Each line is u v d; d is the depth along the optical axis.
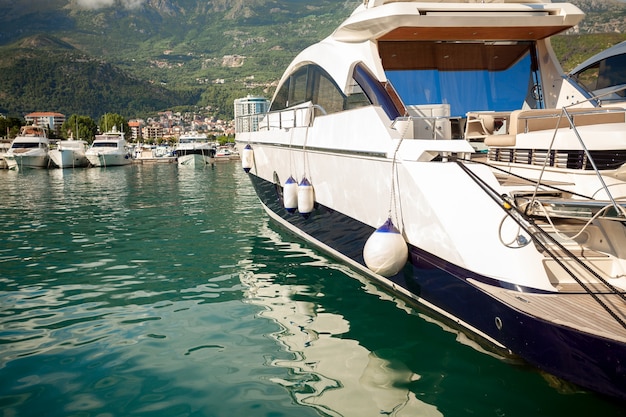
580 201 2.95
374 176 4.55
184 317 4.59
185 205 13.25
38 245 7.97
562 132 3.78
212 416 2.96
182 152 42.28
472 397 3.07
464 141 3.86
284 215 7.72
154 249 7.52
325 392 3.20
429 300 4.15
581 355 2.71
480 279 3.44
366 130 4.65
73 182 23.77
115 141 43.28
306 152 6.11
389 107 4.54
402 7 4.88
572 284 3.30
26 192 18.36
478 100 5.46
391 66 5.43
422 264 4.05
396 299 4.83
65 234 8.98
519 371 3.36
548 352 2.88
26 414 3.02
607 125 3.72
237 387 3.29
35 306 4.96
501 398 3.05
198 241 8.06
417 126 4.61
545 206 3.13
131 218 10.90
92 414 3.01
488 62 5.56
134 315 4.67
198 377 3.44
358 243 5.16
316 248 7.02
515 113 4.27
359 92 5.00
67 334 4.23
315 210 6.17
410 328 4.11
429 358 3.59
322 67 6.07
